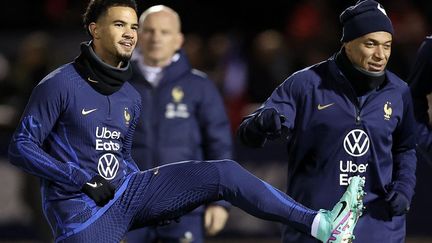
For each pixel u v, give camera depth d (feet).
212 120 68.90
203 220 68.85
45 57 90.12
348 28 53.57
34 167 50.06
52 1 126.31
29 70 95.40
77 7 96.12
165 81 68.13
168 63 68.64
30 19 137.08
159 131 67.51
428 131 60.34
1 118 97.25
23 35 131.23
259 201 50.85
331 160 54.03
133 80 67.82
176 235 67.10
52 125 51.29
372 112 54.19
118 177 52.60
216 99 69.31
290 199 51.16
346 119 53.98
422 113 60.49
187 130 68.18
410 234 100.68
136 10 52.54
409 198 54.65
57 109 51.16
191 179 51.88
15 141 50.49
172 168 52.85
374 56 53.11
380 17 52.90
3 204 100.73
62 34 91.66
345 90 54.08
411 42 115.75
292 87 54.54
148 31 68.28
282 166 100.48
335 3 125.29
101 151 52.01
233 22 135.13
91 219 51.34
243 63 112.78
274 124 51.24
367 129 53.98
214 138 68.90
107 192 50.08
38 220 88.12
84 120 51.52
